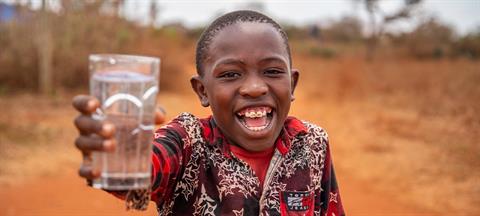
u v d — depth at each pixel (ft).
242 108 6.31
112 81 4.44
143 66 4.56
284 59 6.45
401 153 33.35
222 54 6.37
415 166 29.91
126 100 4.48
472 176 27.43
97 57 4.49
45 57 51.31
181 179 6.42
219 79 6.40
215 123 6.79
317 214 7.18
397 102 57.16
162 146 6.06
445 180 27.02
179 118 6.74
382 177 27.96
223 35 6.42
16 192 23.04
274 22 6.63
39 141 31.99
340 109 54.39
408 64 98.17
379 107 54.54
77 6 56.13
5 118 37.88
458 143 35.09
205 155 6.52
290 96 6.57
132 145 4.55
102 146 4.33
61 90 53.06
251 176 6.56
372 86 68.80
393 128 42.19
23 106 44.47
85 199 22.40
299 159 6.91
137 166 4.60
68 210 20.89
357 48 156.04
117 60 4.50
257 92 6.20
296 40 179.63
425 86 65.82
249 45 6.30
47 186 24.16
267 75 6.40
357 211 22.40
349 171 29.32
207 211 6.42
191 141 6.50
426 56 131.03
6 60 52.70
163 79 65.67
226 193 6.44
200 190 6.44
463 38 139.95
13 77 52.80
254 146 6.46
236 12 6.57
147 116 4.60
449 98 54.60
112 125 4.35
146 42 64.28
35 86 52.85
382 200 24.09
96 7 57.26
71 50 54.90
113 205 21.67
